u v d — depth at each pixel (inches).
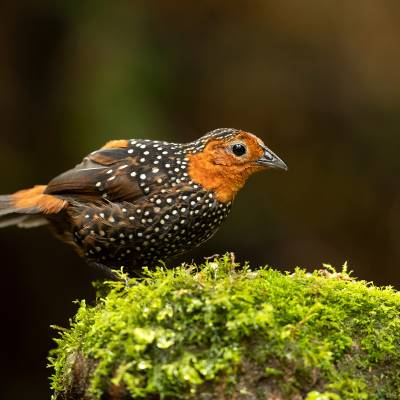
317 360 178.7
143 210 269.4
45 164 512.1
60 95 513.0
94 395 183.0
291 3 564.7
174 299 183.2
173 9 548.7
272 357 177.3
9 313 530.3
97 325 188.4
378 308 194.5
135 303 187.2
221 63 562.3
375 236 555.2
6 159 511.2
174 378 173.5
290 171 553.9
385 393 181.9
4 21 528.4
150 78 519.5
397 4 564.7
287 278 199.3
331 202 555.2
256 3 565.6
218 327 179.0
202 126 554.3
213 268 200.2
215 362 175.2
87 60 511.2
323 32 567.5
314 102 567.8
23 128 522.9
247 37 567.8
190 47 556.7
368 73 565.9
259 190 541.0
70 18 525.3
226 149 276.2
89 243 276.5
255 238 534.3
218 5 559.5
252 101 560.7
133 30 526.3
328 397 171.3
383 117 564.7
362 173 562.3
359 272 548.1
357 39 567.5
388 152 561.9
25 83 529.0
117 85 500.7
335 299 195.2
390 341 188.4
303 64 569.3
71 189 276.2
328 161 561.9
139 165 274.4
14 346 530.0
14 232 516.4
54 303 534.6
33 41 531.8
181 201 271.0
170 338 178.1
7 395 521.3
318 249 545.3
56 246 527.5
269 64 566.9
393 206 557.0
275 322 182.4
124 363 177.8
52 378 210.8
